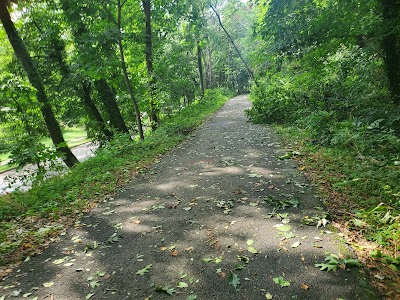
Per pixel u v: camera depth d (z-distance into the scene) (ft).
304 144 26.20
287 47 33.01
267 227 13.28
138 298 9.93
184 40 68.54
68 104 54.95
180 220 14.99
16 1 36.78
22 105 37.27
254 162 22.94
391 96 30.25
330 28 30.63
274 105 42.22
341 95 35.42
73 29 41.93
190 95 85.81
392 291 9.01
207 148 29.71
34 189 24.36
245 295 9.46
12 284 11.55
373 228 12.26
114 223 15.74
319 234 12.30
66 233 15.39
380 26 27.94
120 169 25.72
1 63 50.88
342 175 18.08
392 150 20.49
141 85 49.44
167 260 11.81
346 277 9.77
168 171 23.61
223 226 13.82
